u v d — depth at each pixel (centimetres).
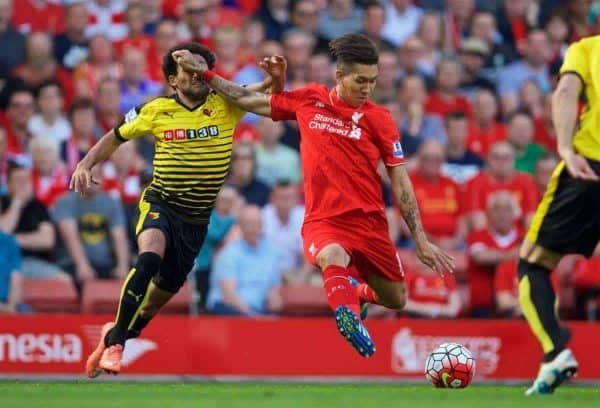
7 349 3722
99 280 4047
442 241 4428
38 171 4216
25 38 4622
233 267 4131
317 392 2386
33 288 3997
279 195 4384
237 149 4394
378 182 2512
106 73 4681
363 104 2489
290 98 2514
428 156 4484
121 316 2472
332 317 4172
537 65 5228
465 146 4828
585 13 5434
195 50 2602
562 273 4303
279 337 3891
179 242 2617
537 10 5447
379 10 5106
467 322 4006
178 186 2603
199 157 2609
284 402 1977
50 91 4394
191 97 2614
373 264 2527
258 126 4606
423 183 4494
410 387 2961
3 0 4631
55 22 4806
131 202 4259
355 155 2467
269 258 4197
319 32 5081
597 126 2464
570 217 2497
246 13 5056
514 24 5372
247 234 4162
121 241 4188
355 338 2270
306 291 4206
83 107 4384
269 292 4169
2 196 4138
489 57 5206
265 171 4525
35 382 3148
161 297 2705
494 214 4325
